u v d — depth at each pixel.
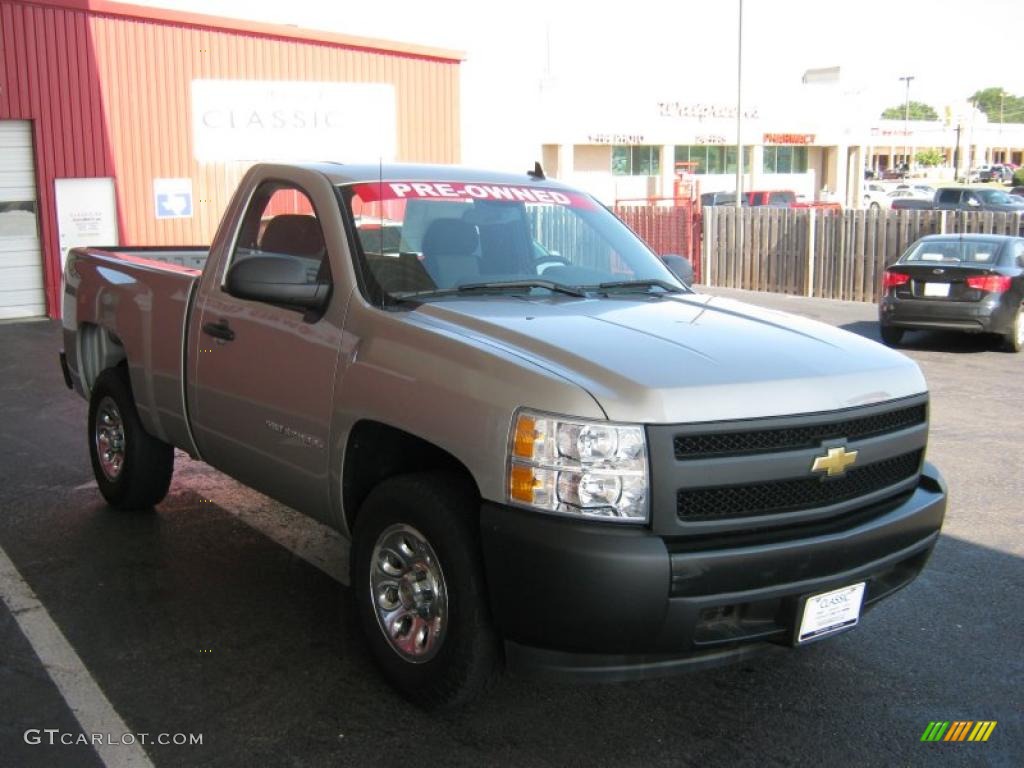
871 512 3.64
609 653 3.21
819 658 4.30
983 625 4.66
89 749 3.47
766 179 52.06
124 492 5.86
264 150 18.23
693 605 3.14
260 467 4.57
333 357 4.02
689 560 3.13
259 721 3.68
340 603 4.75
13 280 15.80
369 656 4.19
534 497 3.21
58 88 15.73
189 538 5.60
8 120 15.45
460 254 4.45
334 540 5.63
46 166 15.74
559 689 3.97
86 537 5.59
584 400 3.18
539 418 3.21
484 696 3.89
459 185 4.77
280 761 3.42
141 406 5.50
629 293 4.55
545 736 3.62
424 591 3.65
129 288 5.62
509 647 3.37
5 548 5.39
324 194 4.40
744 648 3.41
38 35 15.45
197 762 3.41
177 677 3.99
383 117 19.83
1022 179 72.62
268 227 4.72
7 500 6.25
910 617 4.75
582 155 45.41
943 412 9.44
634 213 23.47
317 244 4.40
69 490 6.49
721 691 3.99
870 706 3.89
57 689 3.88
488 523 3.29
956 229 17.64
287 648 4.26
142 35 16.53
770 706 3.88
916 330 13.67
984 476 7.20
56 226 15.97
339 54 19.05
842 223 19.05
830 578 3.38
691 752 3.54
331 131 19.11
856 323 15.73
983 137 101.31
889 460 3.74
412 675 3.68
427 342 3.65
